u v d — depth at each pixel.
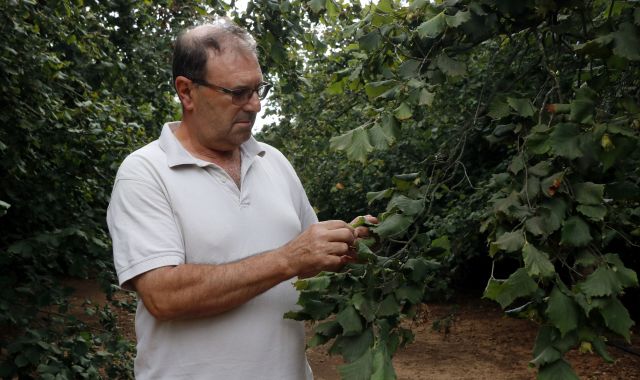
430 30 1.54
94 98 4.53
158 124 6.65
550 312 1.19
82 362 3.64
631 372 6.63
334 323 1.44
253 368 1.60
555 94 1.57
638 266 6.30
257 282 1.48
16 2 3.77
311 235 1.46
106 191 4.69
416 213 1.47
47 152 4.30
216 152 1.71
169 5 5.87
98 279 4.13
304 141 5.64
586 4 1.67
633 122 1.35
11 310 3.65
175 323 1.60
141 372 1.65
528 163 1.40
